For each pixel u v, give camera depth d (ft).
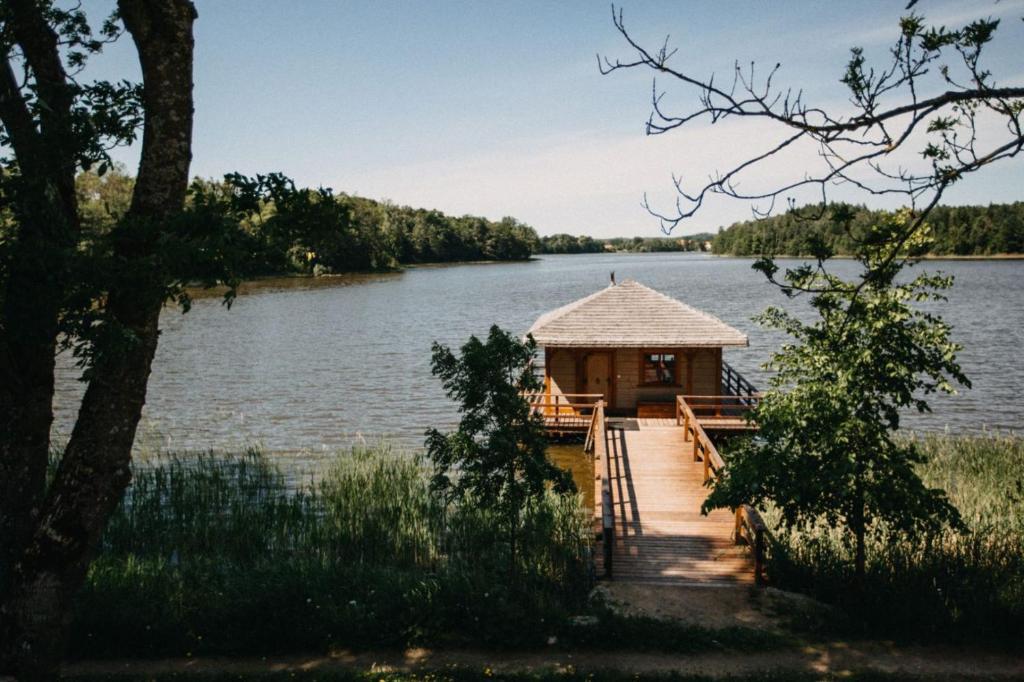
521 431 41.09
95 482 30.40
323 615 37.65
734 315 217.36
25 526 32.55
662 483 61.87
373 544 52.26
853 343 36.73
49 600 30.04
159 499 60.18
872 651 34.45
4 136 30.71
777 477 37.60
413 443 87.97
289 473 74.02
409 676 32.07
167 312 242.17
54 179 30.60
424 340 175.73
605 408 90.89
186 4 30.40
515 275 479.41
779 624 37.78
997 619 36.42
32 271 25.95
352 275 471.21
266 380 128.98
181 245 26.12
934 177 19.66
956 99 18.16
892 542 39.19
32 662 29.76
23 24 31.63
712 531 51.52
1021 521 47.75
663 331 87.56
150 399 113.39
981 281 323.16
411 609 37.83
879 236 23.73
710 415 84.69
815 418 36.68
